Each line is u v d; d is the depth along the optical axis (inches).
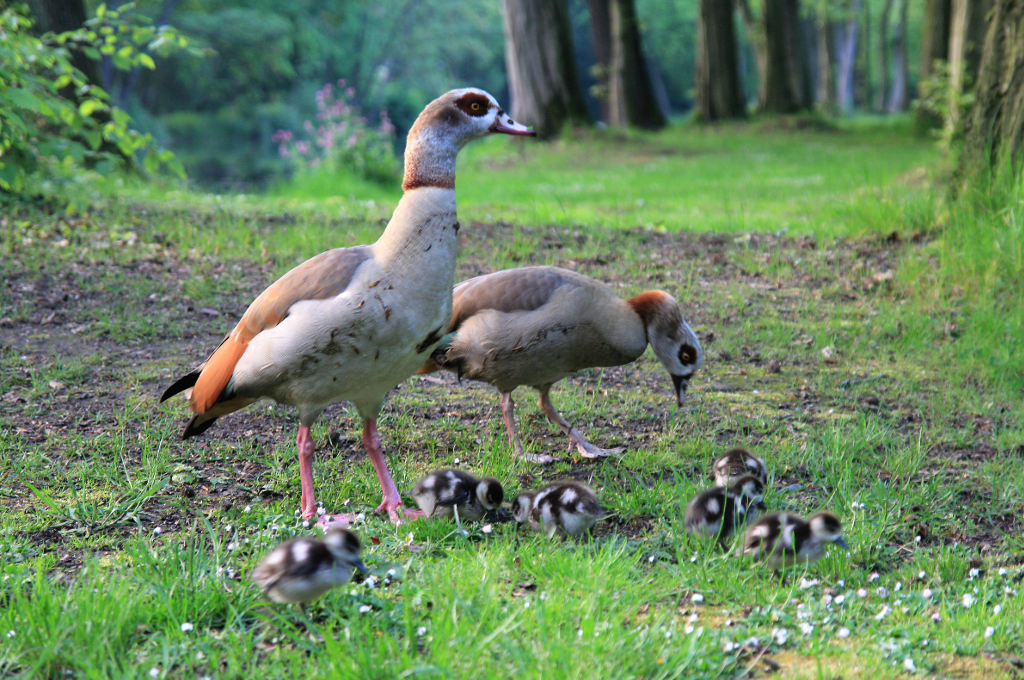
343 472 390.9
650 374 541.3
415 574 288.7
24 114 737.6
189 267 694.5
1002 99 722.2
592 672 224.1
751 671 239.6
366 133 1743.4
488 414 469.4
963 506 369.4
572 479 392.2
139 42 722.2
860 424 448.8
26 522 328.2
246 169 3186.5
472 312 392.5
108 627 243.4
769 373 541.3
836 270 735.1
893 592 288.2
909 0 4911.4
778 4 2775.6
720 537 322.3
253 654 244.5
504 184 1494.8
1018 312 577.3
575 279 394.3
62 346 531.8
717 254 789.2
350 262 316.5
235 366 328.5
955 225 709.3
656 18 5329.7
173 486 365.1
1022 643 256.5
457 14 5191.9
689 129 2561.5
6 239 708.0
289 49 4020.7
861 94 5054.1
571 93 2145.7
